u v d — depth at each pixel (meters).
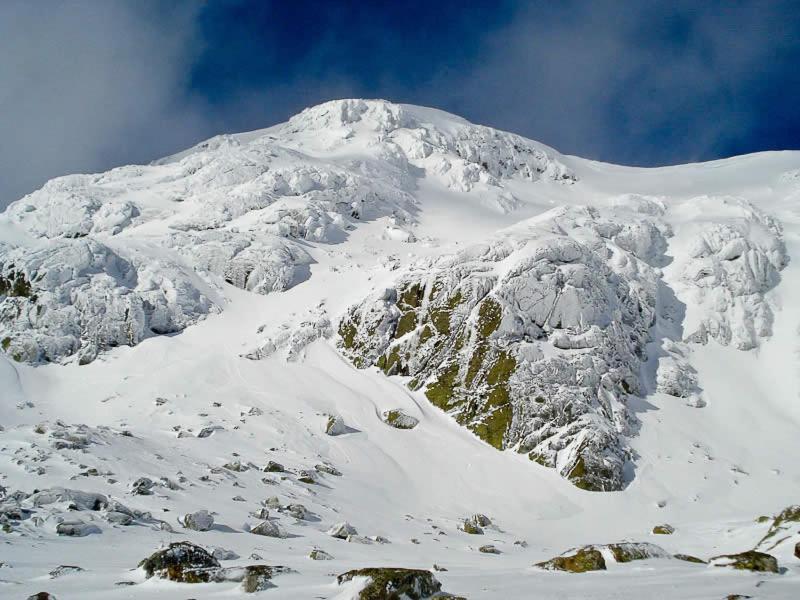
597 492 26.95
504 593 8.43
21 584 8.59
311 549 14.28
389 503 23.48
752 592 8.28
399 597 7.68
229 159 58.97
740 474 29.12
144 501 16.30
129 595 8.10
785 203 67.62
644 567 10.89
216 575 8.86
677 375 35.78
